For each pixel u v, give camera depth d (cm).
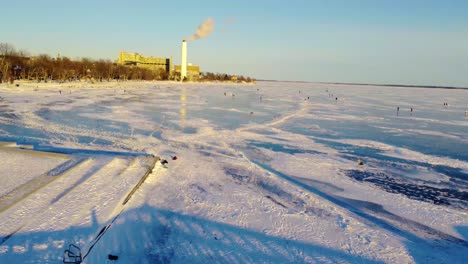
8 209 876
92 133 2200
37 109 3259
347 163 1709
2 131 2122
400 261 819
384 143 2250
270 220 1000
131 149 1802
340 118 3562
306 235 921
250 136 2342
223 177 1388
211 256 800
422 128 2995
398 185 1393
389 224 1020
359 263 800
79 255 712
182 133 2339
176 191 1191
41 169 1191
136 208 1016
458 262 828
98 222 871
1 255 700
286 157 1780
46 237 777
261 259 797
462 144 2270
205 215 1011
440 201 1227
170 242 850
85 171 1226
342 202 1182
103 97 4962
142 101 4616
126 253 784
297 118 3444
